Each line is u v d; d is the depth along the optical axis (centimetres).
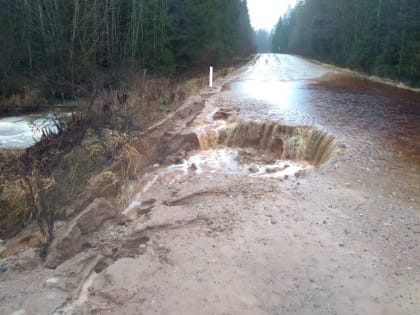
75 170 603
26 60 1828
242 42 5444
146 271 375
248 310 321
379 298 341
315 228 468
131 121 841
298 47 7275
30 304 325
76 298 338
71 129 714
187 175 774
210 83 1872
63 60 1497
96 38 1566
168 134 945
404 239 445
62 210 510
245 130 1054
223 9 3697
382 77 2552
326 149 889
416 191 589
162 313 314
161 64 2155
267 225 476
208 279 363
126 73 1338
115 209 522
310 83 2164
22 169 559
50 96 1518
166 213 515
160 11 2234
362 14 3753
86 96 1053
